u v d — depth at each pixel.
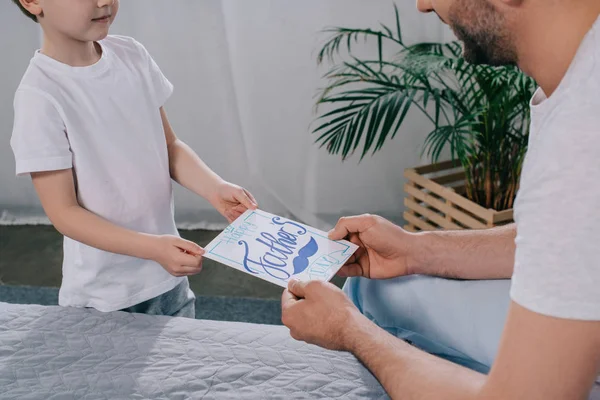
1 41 2.46
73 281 1.49
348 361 1.19
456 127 2.04
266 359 1.18
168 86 1.58
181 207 2.66
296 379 1.13
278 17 2.36
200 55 2.43
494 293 1.21
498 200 2.09
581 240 0.74
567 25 0.81
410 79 2.17
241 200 1.51
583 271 0.75
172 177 1.63
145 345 1.21
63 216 1.35
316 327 1.07
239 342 1.23
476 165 2.13
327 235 1.28
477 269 1.24
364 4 2.34
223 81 2.47
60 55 1.37
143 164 1.48
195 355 1.19
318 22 2.36
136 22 2.39
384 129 2.14
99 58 1.44
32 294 2.26
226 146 2.57
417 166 2.48
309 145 2.53
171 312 1.62
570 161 0.75
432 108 2.44
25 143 1.31
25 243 2.57
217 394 1.09
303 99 2.47
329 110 2.47
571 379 0.78
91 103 1.39
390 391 0.94
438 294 1.24
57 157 1.33
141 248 1.34
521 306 0.79
